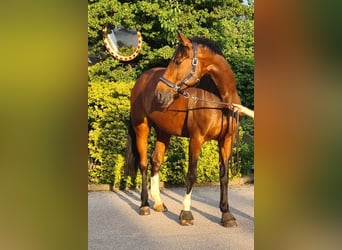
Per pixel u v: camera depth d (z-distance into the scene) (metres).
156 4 6.82
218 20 7.36
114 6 6.70
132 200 5.01
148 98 4.23
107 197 5.17
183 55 3.40
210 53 3.45
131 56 6.79
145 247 3.20
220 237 3.46
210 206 4.61
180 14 7.06
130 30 7.21
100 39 7.18
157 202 4.47
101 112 5.48
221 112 3.58
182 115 3.80
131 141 4.67
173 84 3.42
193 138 3.69
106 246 3.23
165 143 4.51
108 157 5.48
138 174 5.59
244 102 6.80
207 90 3.63
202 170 5.60
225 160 3.74
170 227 3.81
